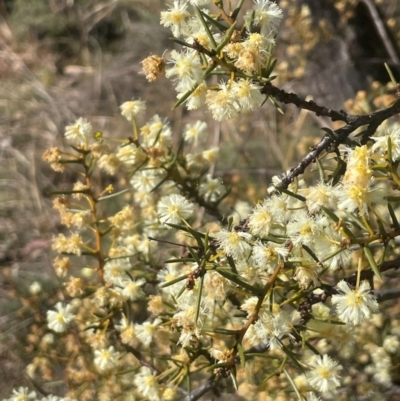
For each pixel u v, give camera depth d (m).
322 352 0.27
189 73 0.15
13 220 0.59
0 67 0.74
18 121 0.67
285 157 0.50
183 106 0.60
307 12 0.42
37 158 0.62
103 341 0.23
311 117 0.53
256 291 0.15
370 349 0.30
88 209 0.24
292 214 0.16
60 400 0.24
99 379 0.30
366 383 0.30
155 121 0.25
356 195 0.13
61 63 0.76
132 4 0.77
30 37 0.78
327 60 0.50
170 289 0.20
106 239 0.47
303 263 0.14
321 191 0.14
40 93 0.70
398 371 0.31
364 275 0.16
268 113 0.53
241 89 0.15
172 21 0.16
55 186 0.61
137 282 0.24
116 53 0.76
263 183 0.50
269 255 0.15
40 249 0.56
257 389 0.26
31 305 0.33
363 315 0.14
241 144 0.51
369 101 0.37
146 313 0.30
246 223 0.16
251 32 0.15
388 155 0.13
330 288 0.16
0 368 0.39
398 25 0.48
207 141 0.55
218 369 0.16
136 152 0.24
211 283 0.15
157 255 0.31
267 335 0.16
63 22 0.78
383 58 0.49
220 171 0.47
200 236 0.15
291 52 0.45
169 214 0.18
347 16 0.44
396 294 0.23
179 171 0.26
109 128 0.63
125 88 0.68
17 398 0.26
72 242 0.23
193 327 0.16
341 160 0.16
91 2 0.79
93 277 0.35
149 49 0.73
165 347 0.26
